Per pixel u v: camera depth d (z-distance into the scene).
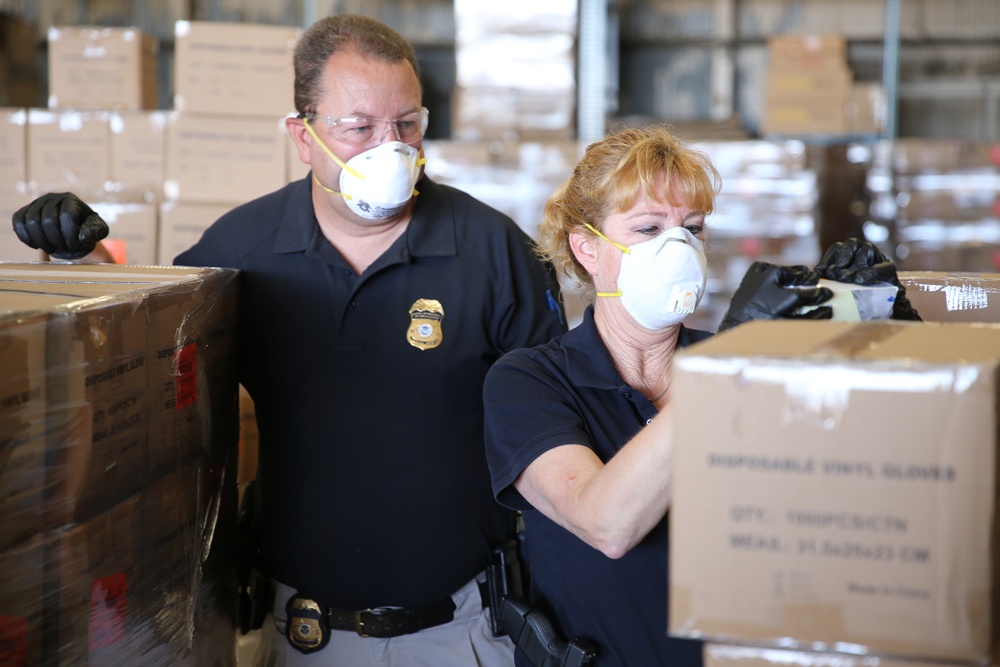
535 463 1.47
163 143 3.64
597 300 1.69
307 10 6.10
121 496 1.31
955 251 4.93
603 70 5.74
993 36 7.24
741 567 0.92
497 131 5.32
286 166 3.60
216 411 1.71
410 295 1.92
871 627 0.89
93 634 1.24
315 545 1.91
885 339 0.98
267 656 2.03
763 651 0.94
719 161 4.84
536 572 1.62
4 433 1.04
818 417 0.89
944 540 0.86
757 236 4.81
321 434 1.91
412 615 1.91
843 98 5.89
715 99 7.46
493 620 1.96
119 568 1.30
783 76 5.93
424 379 1.91
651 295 1.53
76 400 1.17
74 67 4.14
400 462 1.90
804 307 1.24
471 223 2.01
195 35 3.58
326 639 1.92
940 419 0.85
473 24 5.31
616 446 1.55
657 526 1.51
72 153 3.72
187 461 1.55
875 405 0.87
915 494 0.87
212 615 1.73
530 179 4.75
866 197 5.02
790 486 0.90
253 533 2.05
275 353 1.95
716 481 0.92
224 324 1.76
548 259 1.97
